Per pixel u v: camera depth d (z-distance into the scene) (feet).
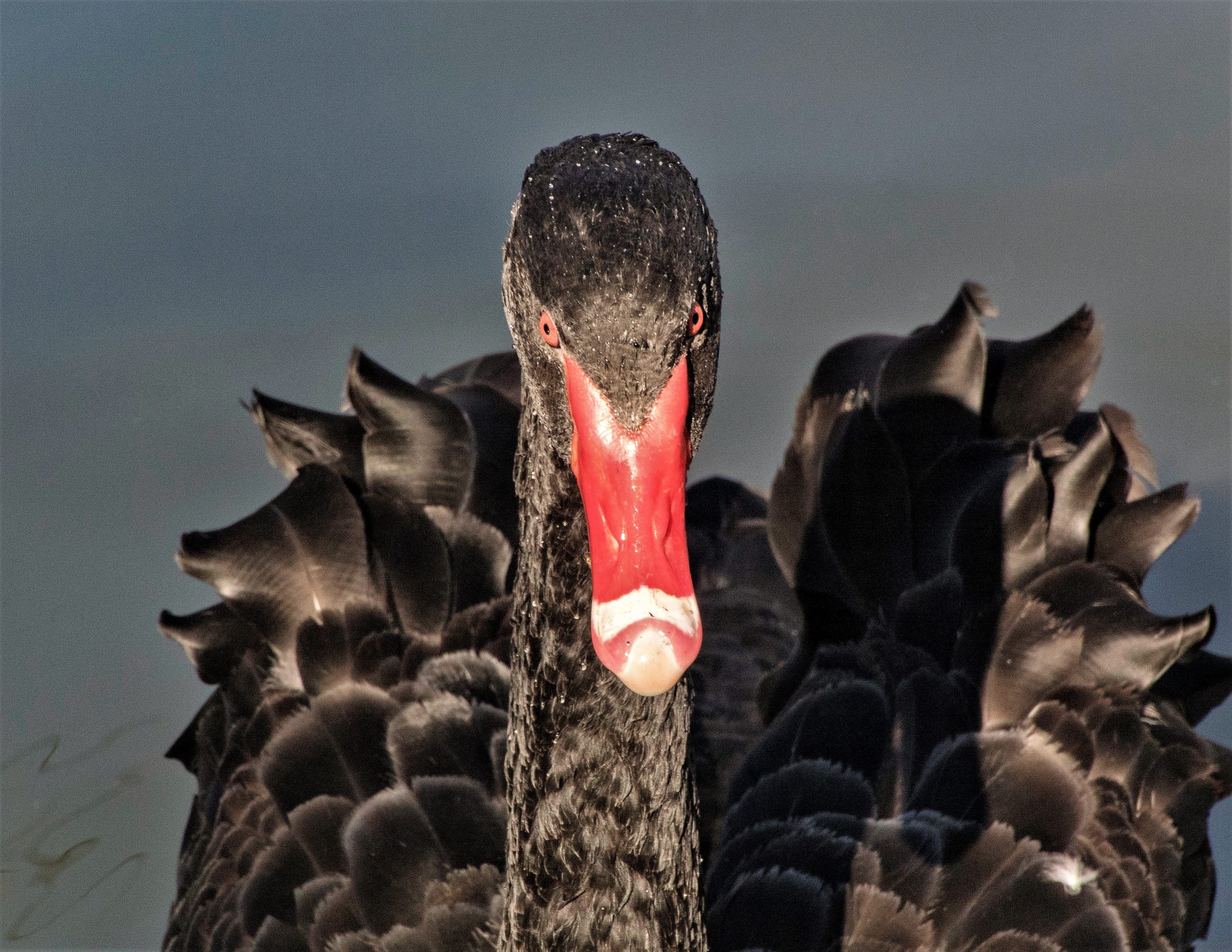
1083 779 21.80
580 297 14.39
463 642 24.06
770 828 22.80
